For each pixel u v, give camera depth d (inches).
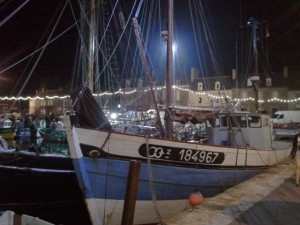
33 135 542.9
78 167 312.2
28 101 2453.2
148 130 423.8
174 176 363.3
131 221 264.1
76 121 325.4
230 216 271.3
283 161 654.5
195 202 331.3
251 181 433.7
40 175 353.7
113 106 905.5
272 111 1934.1
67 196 366.6
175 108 435.8
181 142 367.9
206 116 465.1
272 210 289.4
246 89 1909.4
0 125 785.6
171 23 450.3
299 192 366.3
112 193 327.3
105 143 322.0
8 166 344.2
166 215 362.0
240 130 523.2
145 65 424.5
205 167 396.2
